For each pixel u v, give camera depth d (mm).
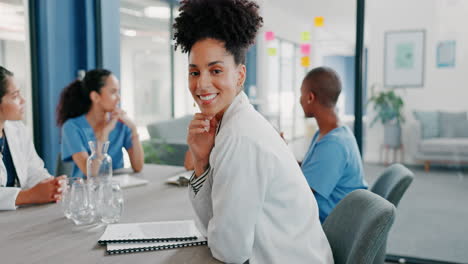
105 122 2324
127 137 2293
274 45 8531
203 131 1101
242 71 1062
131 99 5574
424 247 2898
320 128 1778
